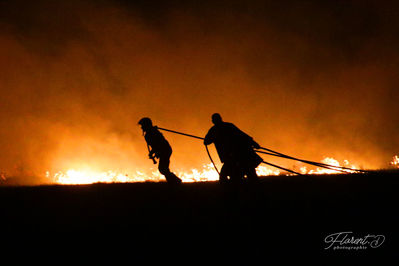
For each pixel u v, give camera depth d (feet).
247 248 16.78
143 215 23.06
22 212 23.95
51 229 20.04
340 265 14.85
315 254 15.96
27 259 15.81
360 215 21.74
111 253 16.44
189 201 27.35
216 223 20.86
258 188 26.22
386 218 20.92
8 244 17.65
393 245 16.78
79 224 21.01
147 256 16.05
